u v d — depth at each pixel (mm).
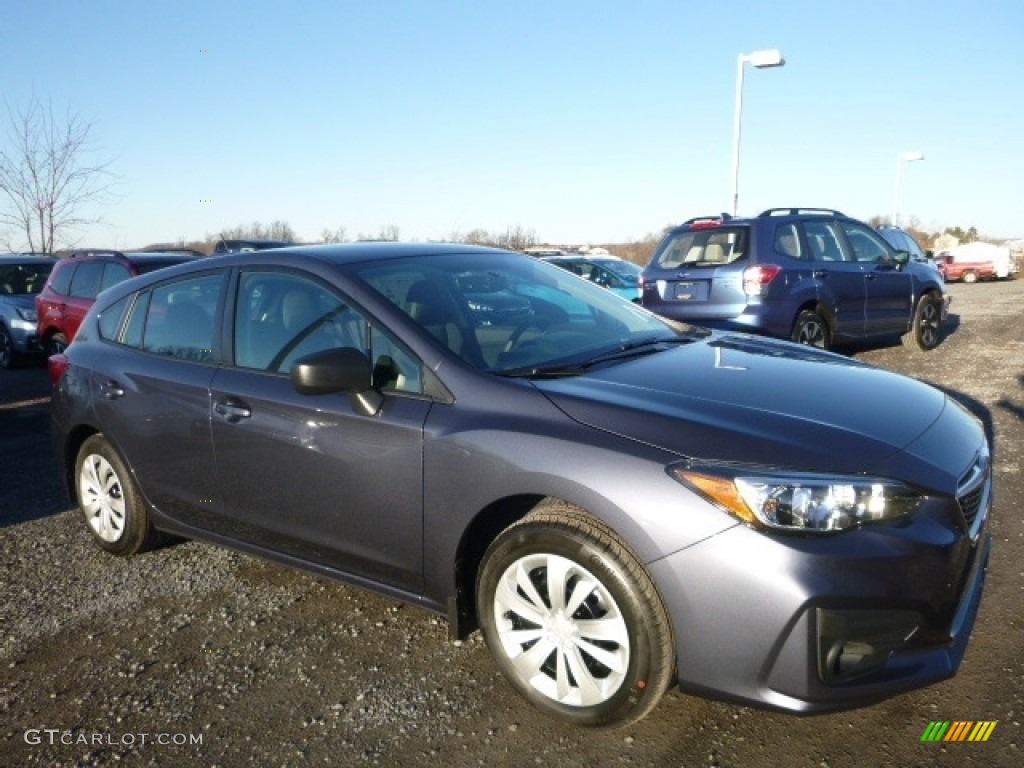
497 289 3818
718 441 2615
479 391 3025
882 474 2531
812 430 2682
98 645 3529
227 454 3678
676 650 2580
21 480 6043
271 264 3799
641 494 2566
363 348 3359
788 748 2654
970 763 2537
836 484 2451
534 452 2768
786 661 2428
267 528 3617
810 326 8734
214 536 3895
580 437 2732
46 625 3725
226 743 2832
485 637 2992
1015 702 2818
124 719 2998
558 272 4355
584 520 2703
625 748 2697
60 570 4328
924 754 2590
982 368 8906
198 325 3977
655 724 2811
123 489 4266
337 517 3332
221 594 3947
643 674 2605
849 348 11016
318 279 3588
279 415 3457
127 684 3221
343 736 2838
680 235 9148
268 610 3764
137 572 4250
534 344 3447
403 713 2947
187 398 3826
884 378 3359
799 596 2387
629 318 4074
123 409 4141
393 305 3359
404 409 3119
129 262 9664
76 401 4430
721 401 2877
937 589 2520
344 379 3068
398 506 3127
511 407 2932
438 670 3213
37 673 3338
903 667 2516
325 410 3311
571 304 3951
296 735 2855
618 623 2635
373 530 3227
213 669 3293
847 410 2875
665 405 2830
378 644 3424
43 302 10781
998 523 4328
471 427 2934
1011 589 3594
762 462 2531
